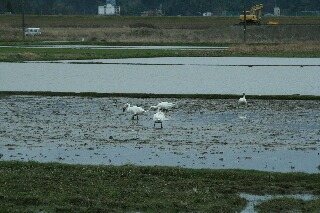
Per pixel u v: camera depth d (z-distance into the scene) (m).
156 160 27.75
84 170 25.58
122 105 43.47
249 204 21.83
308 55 88.12
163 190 22.95
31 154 28.89
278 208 21.25
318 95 48.16
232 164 27.09
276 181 24.45
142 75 61.91
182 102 44.91
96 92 49.00
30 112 40.41
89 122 36.84
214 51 93.25
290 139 32.25
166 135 33.06
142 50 95.88
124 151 29.48
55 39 129.88
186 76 61.09
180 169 25.47
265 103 44.66
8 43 113.25
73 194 22.38
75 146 30.52
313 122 37.12
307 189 23.50
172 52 90.94
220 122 36.94
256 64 73.94
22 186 23.27
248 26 129.12
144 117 38.62
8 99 46.19
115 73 63.41
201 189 23.19
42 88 52.47
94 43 116.31
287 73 63.91
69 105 43.44
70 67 68.88
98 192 22.64
